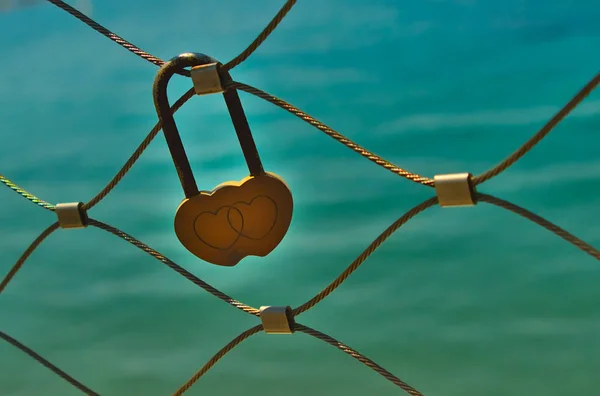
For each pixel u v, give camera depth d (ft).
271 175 2.65
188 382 2.78
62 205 2.76
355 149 2.52
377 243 2.55
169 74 2.63
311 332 2.61
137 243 2.72
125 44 2.64
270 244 2.67
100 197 2.74
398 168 2.49
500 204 2.44
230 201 2.66
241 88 2.57
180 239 2.69
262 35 2.53
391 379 2.58
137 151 2.69
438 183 2.45
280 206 2.65
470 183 2.45
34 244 2.85
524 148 2.41
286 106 2.56
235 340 2.69
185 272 2.69
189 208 2.67
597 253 2.41
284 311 2.61
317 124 2.54
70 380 2.94
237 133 2.64
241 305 2.65
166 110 2.65
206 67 2.57
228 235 2.67
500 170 2.43
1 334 2.99
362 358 2.59
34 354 2.95
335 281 2.59
